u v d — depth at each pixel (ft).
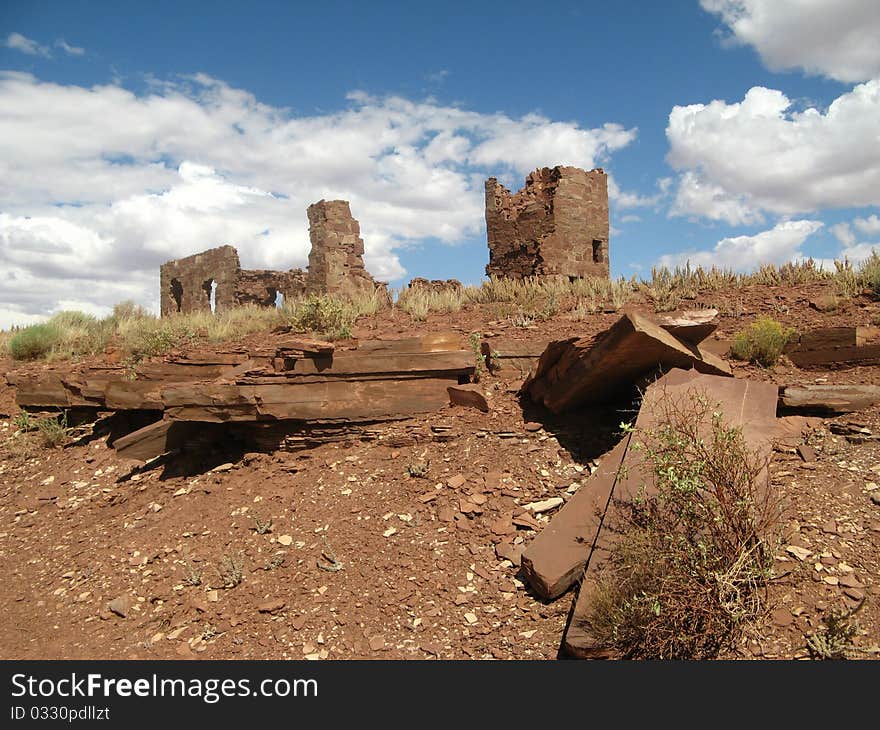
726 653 13.73
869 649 13.19
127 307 57.26
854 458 19.31
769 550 15.11
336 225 74.64
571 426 25.12
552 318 36.40
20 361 45.91
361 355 27.96
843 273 34.68
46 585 22.72
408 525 21.48
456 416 27.02
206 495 26.35
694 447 16.20
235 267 88.79
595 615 14.99
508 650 15.74
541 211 70.13
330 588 19.19
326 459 26.48
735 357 28.45
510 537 19.95
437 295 46.80
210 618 18.84
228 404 26.84
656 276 40.88
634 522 16.52
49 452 34.60
